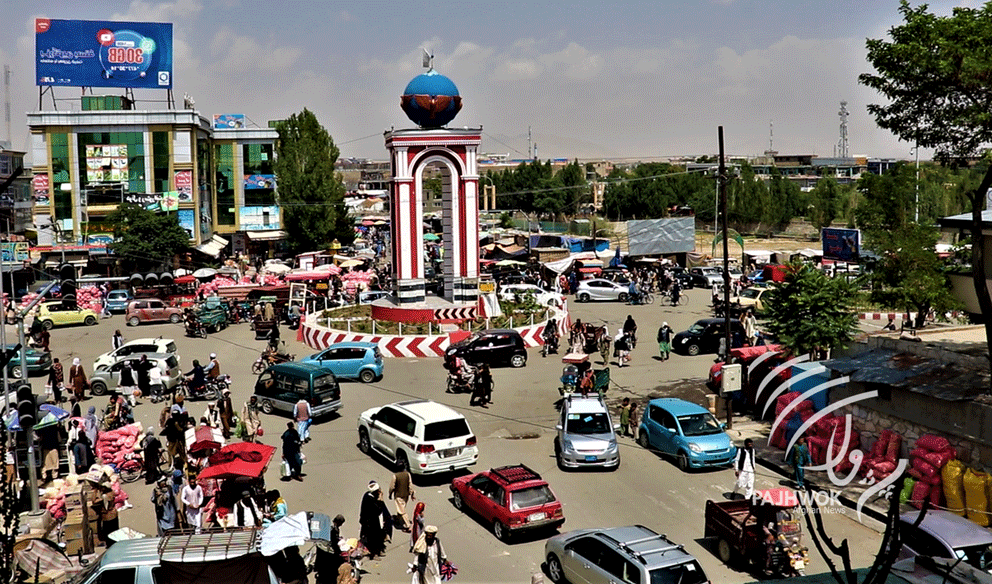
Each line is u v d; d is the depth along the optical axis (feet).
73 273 206.18
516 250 244.63
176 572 46.70
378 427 80.69
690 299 188.55
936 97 65.05
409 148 139.03
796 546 57.93
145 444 76.43
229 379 105.09
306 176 249.75
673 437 80.64
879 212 116.06
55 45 223.92
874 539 63.26
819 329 91.76
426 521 67.62
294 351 132.36
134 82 228.43
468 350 119.14
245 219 262.26
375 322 133.69
